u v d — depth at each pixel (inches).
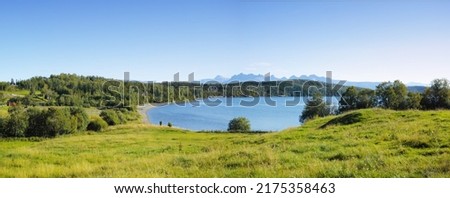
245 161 738.8
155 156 1047.6
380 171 563.2
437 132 866.1
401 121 1173.1
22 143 2438.5
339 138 987.9
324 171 582.6
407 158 649.6
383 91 4160.9
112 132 2947.8
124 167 789.9
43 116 2992.1
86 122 3292.3
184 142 1722.4
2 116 3043.8
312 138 1067.3
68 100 6569.9
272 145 1003.3
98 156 1177.4
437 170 546.0
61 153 1311.5
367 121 1284.4
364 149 761.0
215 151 1022.4
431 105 3609.7
